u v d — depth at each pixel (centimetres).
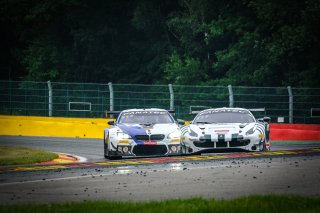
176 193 3281
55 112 9288
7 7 14500
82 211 2614
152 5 13750
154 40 14125
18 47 15388
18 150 6191
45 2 13988
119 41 14462
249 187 3409
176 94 8825
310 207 2592
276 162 4572
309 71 11206
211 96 8738
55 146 7188
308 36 11019
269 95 8669
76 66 14412
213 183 3597
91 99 9150
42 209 2688
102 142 7775
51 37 14362
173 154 5269
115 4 14338
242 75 11850
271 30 12294
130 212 2567
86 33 14088
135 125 5434
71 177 4025
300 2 11594
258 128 5225
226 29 12712
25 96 9419
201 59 13175
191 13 12794
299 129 8319
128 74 14388
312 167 4222
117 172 4238
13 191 3488
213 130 5159
